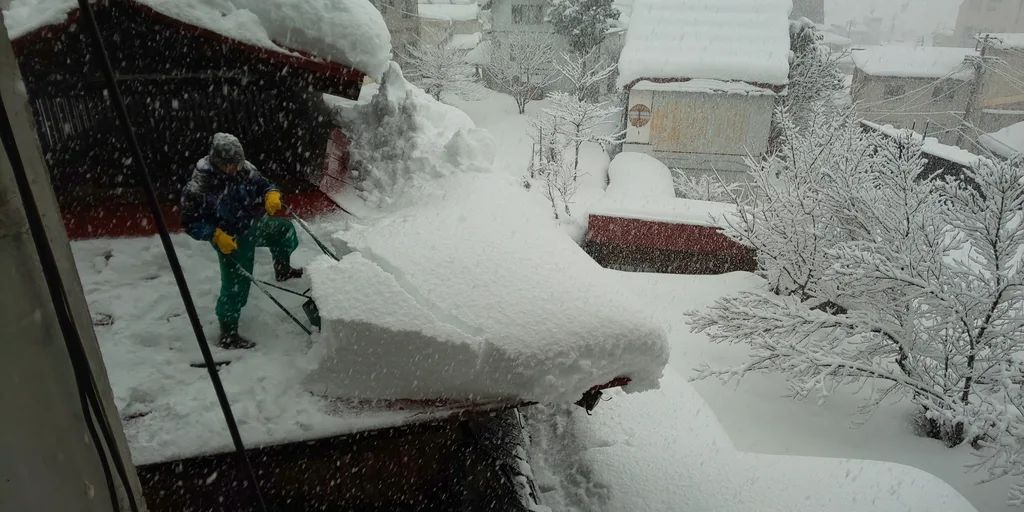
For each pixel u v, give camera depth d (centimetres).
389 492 370
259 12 489
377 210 515
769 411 733
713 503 430
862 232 843
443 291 346
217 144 331
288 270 416
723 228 973
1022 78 3002
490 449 414
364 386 313
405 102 632
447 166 560
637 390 334
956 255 994
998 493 627
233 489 322
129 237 455
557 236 445
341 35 496
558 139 1836
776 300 819
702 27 1981
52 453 129
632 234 1034
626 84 1886
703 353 823
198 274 418
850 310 820
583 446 502
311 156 622
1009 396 645
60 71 517
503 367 305
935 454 686
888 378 731
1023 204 680
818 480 452
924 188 773
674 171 1920
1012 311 783
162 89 567
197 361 340
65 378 131
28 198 119
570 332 317
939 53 3253
